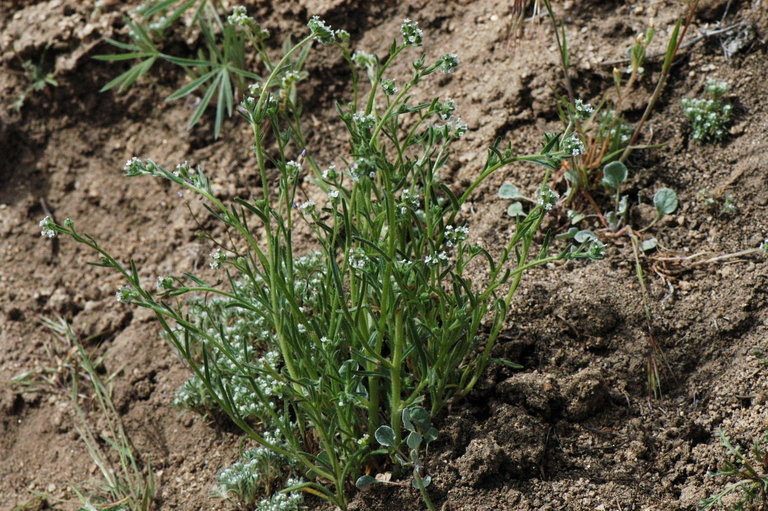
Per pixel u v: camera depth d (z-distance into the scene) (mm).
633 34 4438
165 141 4785
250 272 3062
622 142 4105
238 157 4656
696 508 3158
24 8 5125
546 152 2883
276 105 2799
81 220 4680
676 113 4172
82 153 4848
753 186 3889
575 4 4586
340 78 4727
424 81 4559
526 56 4430
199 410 3854
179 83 4898
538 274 3773
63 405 4105
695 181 3984
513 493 3236
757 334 3498
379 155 2766
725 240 3811
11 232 4691
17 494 3844
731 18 4348
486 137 4250
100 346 4281
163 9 4914
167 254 4465
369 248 3117
